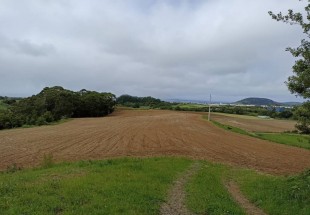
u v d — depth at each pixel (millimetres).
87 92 135500
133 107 167000
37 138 54969
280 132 78750
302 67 15406
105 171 19641
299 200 15023
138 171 20484
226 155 40375
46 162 25672
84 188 14352
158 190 15750
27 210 10969
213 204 13992
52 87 124438
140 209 12172
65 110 113250
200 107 161125
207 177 21250
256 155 41656
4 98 147000
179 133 63656
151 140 52469
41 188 13961
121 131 66062
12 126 86312
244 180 21797
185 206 13680
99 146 45312
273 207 14523
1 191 13383
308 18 15227
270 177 23875
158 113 131125
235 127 83188
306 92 15180
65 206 11734
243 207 14891
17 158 34750
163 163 25438
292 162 37656
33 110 106250
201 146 47500
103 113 129500
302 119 15797
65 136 57750
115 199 12992
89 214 10984
